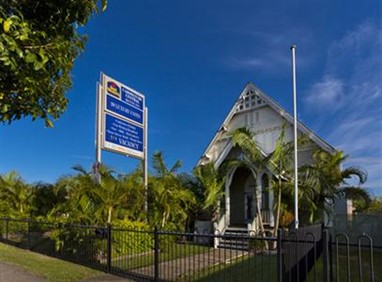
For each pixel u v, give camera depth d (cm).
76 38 399
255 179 1761
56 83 393
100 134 1419
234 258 1096
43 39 326
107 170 1448
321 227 977
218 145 2272
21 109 366
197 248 1130
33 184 2156
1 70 314
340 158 1634
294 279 708
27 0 335
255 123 2091
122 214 1440
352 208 1680
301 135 1766
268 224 1722
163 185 1636
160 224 1561
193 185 1938
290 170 1616
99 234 1138
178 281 869
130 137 1594
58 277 876
